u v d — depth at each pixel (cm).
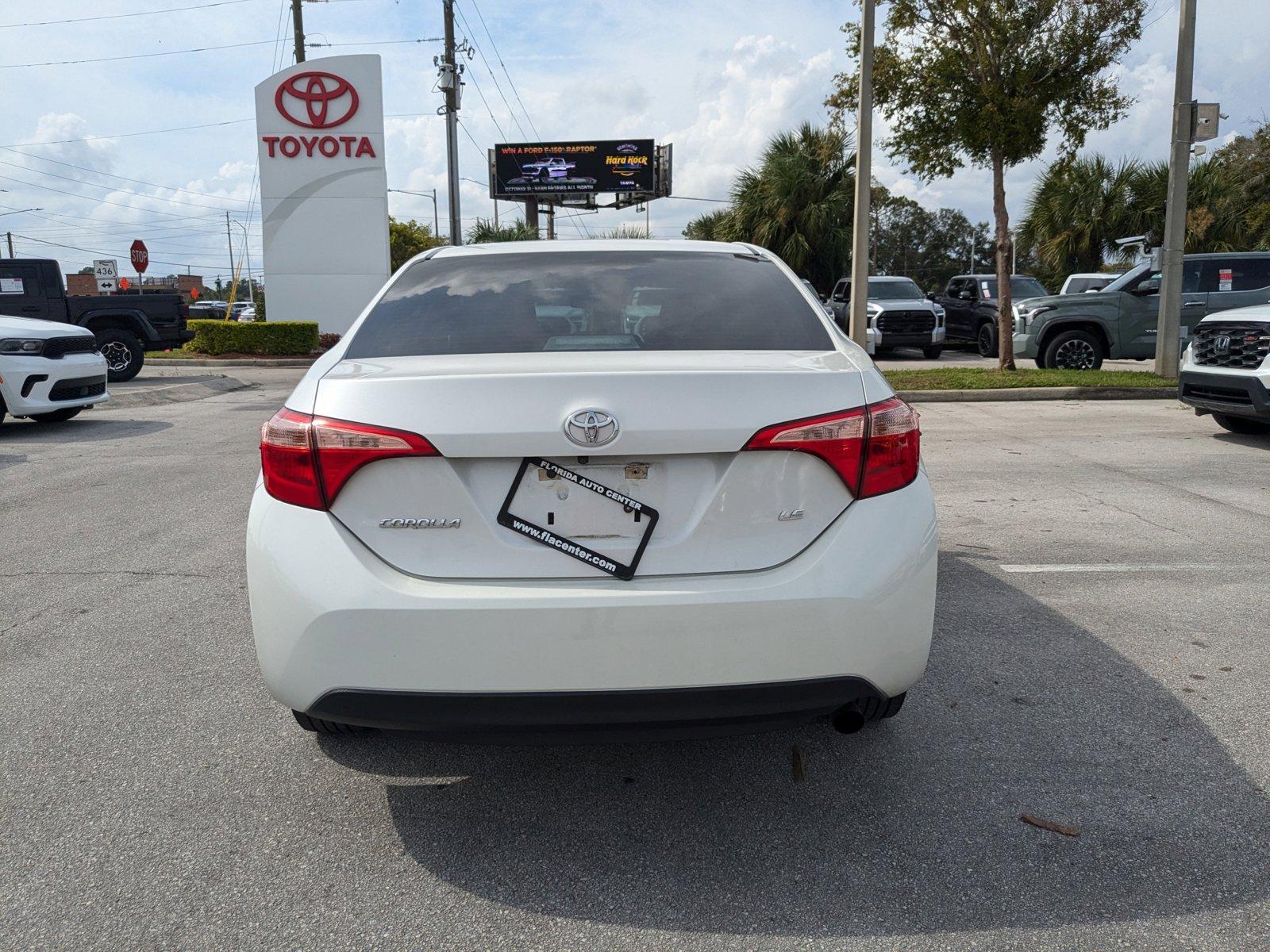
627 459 233
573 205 5059
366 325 292
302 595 231
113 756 308
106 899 235
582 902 233
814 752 307
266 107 2405
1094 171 3031
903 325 1992
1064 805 272
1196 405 866
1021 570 495
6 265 1586
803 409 236
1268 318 789
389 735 251
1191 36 1286
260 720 334
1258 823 261
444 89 2597
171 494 711
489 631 225
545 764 304
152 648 401
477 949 217
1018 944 215
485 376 231
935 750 307
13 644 406
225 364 2134
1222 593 455
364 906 232
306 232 2447
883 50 1434
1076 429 975
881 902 231
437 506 232
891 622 237
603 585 230
